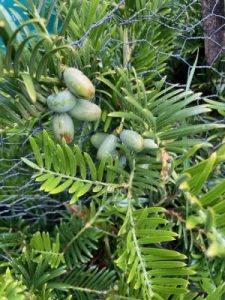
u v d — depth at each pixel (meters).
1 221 0.31
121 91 0.25
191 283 0.29
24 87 0.22
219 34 0.32
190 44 0.36
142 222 0.24
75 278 0.28
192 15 0.35
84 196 0.32
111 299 0.26
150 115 0.23
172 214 0.28
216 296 0.24
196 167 0.20
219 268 0.28
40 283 0.27
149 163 0.25
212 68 0.32
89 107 0.22
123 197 0.26
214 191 0.19
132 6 0.32
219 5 0.31
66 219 0.31
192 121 0.31
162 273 0.24
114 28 0.29
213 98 0.35
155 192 0.28
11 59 0.22
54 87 0.22
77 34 0.27
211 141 0.31
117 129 0.24
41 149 0.29
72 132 0.23
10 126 0.24
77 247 0.28
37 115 0.24
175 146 0.24
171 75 0.37
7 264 0.27
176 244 0.31
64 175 0.25
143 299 0.24
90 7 0.26
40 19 0.21
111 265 0.30
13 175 0.29
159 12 0.32
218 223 0.18
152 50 0.30
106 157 0.24
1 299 0.22
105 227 0.29
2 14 0.21
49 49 0.22
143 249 0.24
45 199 0.30
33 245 0.27
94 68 0.25
